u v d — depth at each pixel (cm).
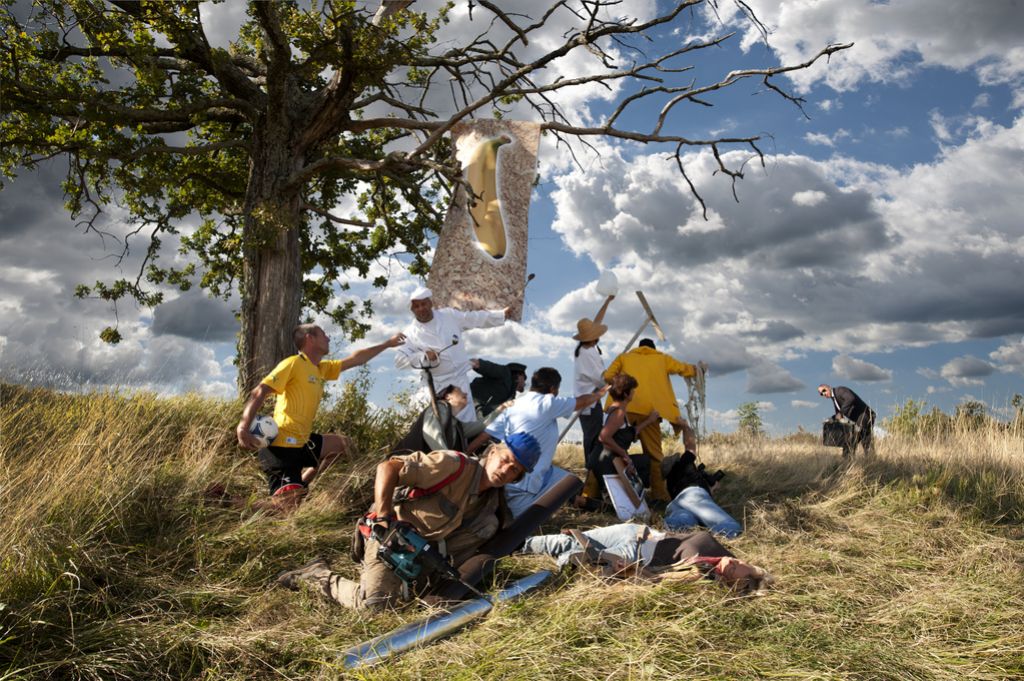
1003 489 752
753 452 1016
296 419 667
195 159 1429
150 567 479
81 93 1048
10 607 375
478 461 478
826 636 386
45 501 494
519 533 494
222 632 403
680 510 686
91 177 1295
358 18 1005
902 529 646
